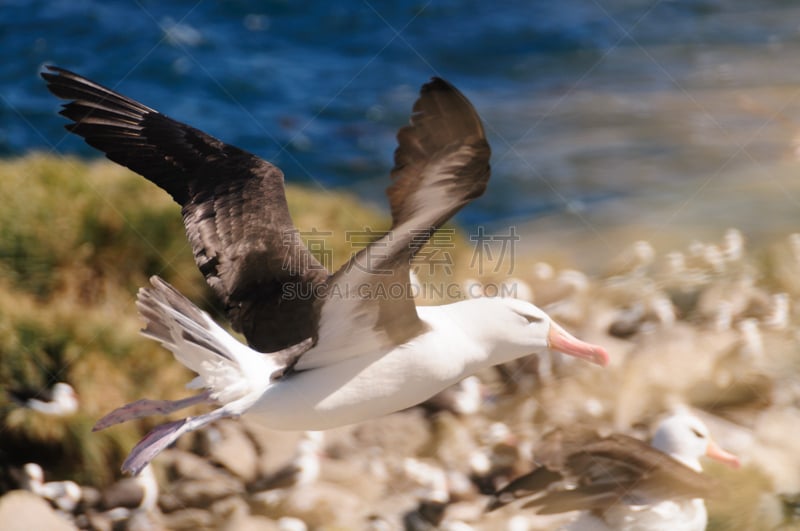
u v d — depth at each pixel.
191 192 7.77
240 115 30.23
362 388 6.86
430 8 39.03
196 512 10.51
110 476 10.76
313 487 10.73
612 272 16.25
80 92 7.90
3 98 31.06
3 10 37.66
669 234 18.84
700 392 12.61
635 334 13.89
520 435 11.78
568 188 22.88
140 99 31.55
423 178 5.46
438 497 10.65
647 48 35.16
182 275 13.44
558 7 39.50
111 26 36.50
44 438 10.63
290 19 37.62
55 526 9.76
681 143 25.14
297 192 16.59
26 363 11.26
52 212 13.34
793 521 10.13
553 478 9.07
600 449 8.57
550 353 13.07
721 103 28.47
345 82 32.94
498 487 10.98
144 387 11.69
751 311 14.30
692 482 8.59
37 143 28.34
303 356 6.83
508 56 35.09
